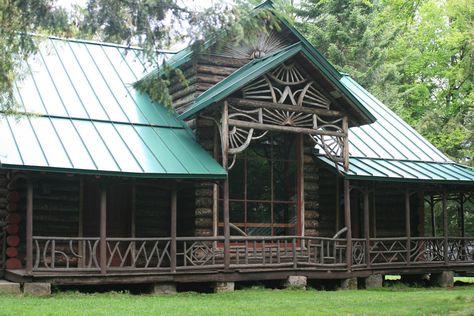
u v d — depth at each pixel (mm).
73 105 19516
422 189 22797
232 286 18344
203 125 19969
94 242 18828
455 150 38375
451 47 39219
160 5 12961
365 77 38094
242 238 18547
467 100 37312
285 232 20875
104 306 13992
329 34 38656
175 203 17984
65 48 22516
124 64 22812
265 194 20703
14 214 17875
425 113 40906
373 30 40125
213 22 13320
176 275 17688
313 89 20250
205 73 20891
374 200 23953
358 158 22625
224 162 18500
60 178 17797
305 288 19344
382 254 21969
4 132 17047
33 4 12641
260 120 19016
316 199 21484
